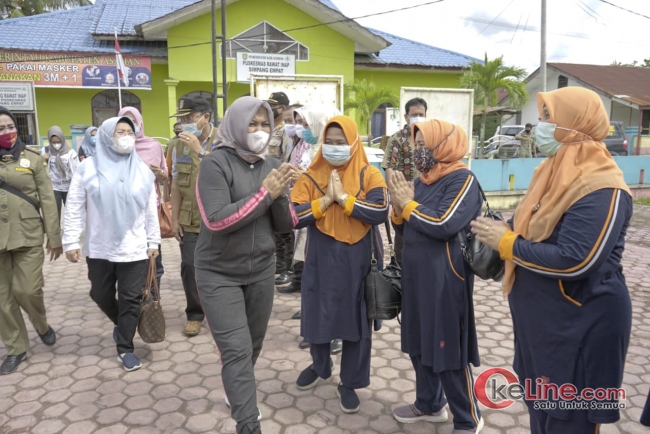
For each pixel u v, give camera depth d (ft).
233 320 8.17
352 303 9.35
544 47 55.67
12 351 11.66
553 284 6.31
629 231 28.43
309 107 13.85
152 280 11.59
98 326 14.24
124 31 54.54
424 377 9.00
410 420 9.37
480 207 8.45
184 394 10.48
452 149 8.36
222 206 7.91
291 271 18.02
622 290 6.18
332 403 10.12
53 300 16.47
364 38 57.00
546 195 6.41
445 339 8.20
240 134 8.04
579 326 6.19
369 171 9.80
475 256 7.58
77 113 54.70
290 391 10.59
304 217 9.30
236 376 7.93
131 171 11.25
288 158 15.58
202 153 12.39
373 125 61.82
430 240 8.26
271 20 54.29
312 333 9.58
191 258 13.08
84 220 11.39
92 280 11.61
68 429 9.25
